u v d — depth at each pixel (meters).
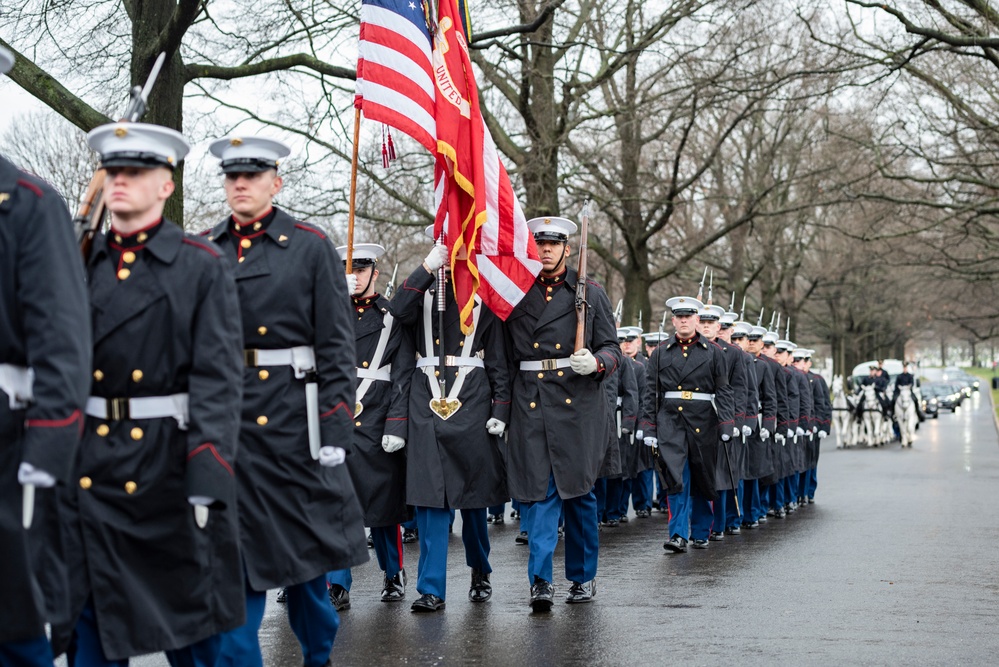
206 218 19.55
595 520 8.56
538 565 8.20
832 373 48.34
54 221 4.27
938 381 81.06
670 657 6.73
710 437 11.79
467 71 8.83
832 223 44.41
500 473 8.48
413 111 8.38
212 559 4.85
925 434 40.03
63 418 4.12
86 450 4.73
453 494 8.22
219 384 4.79
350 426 5.77
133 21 12.86
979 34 21.72
